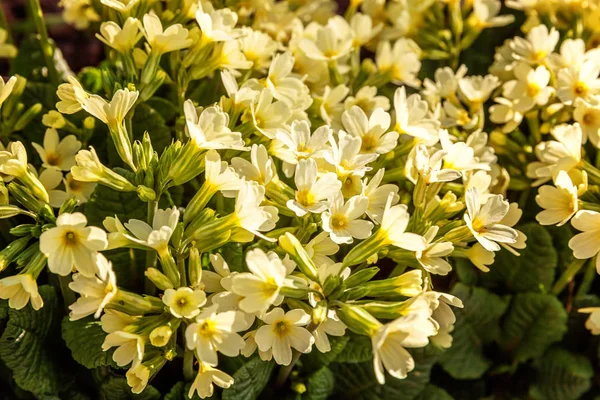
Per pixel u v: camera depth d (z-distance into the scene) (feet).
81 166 1.65
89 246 1.57
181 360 1.88
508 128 1.95
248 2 2.08
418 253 1.66
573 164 1.82
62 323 1.80
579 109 1.86
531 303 2.02
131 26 1.78
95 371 1.83
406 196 1.91
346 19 2.27
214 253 1.81
